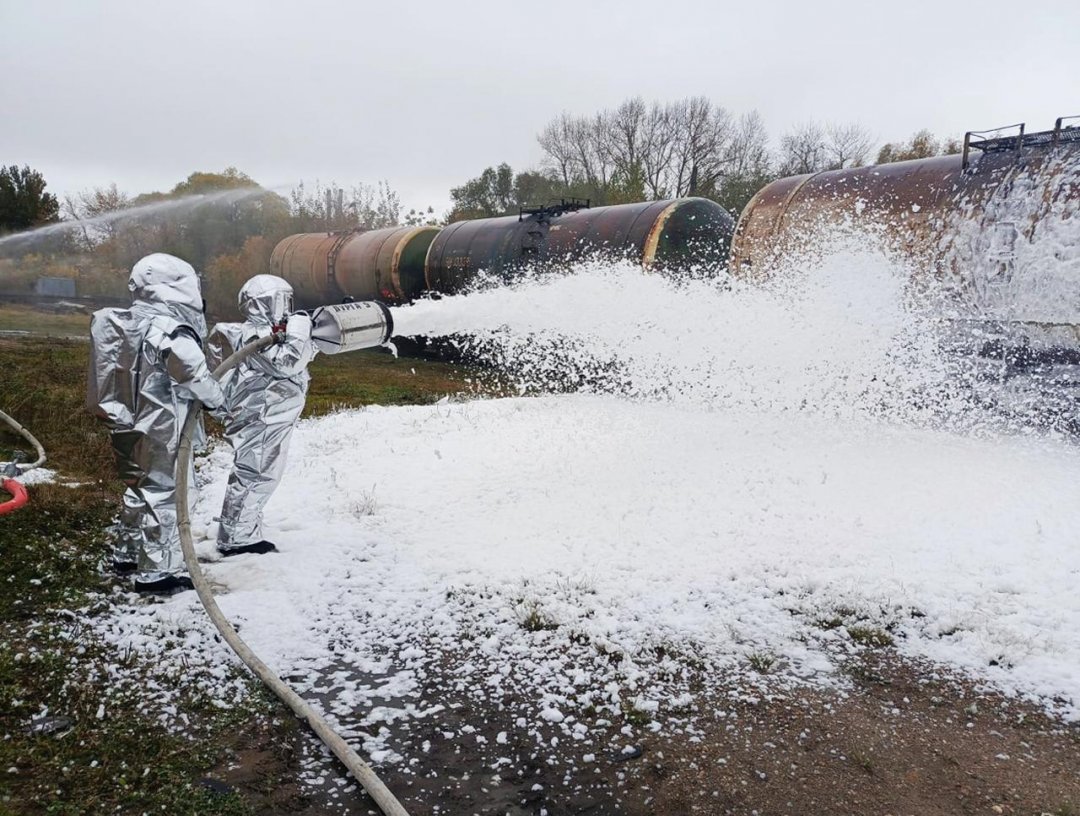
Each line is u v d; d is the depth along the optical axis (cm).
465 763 314
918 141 4191
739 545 534
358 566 512
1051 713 353
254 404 506
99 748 312
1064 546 519
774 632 423
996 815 285
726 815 284
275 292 496
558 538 555
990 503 595
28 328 1994
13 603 436
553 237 1424
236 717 340
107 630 411
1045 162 823
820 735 336
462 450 815
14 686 350
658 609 447
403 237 1819
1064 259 781
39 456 729
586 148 4978
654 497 633
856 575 485
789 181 1105
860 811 287
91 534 554
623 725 341
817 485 645
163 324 432
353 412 1060
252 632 415
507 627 427
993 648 401
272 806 284
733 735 335
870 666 393
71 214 3206
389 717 345
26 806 274
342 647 407
